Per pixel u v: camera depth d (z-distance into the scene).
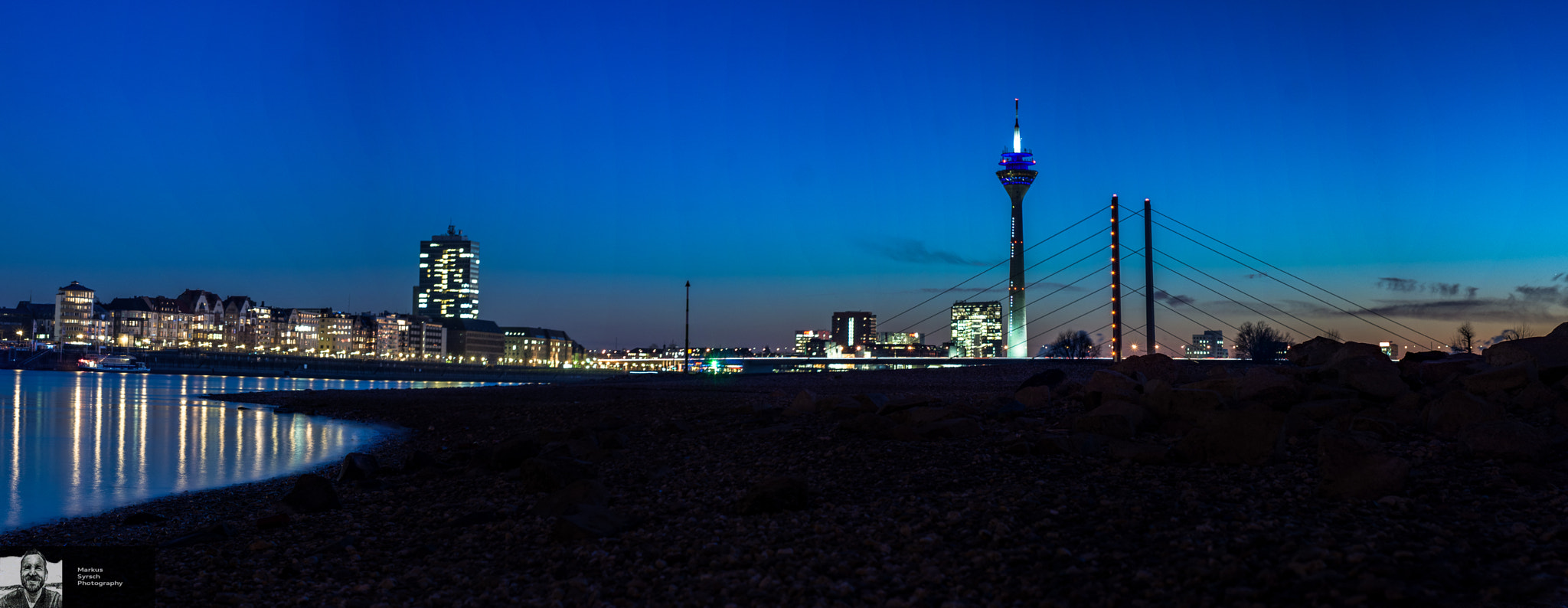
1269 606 9.69
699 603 11.66
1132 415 22.06
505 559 15.08
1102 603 10.32
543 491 22.16
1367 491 13.96
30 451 42.00
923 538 13.46
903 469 20.22
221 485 30.39
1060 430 22.75
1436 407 19.44
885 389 68.75
